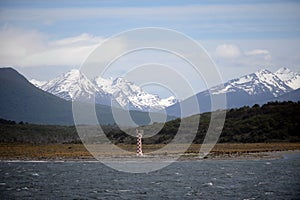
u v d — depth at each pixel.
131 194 162.12
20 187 181.50
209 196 155.88
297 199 149.38
